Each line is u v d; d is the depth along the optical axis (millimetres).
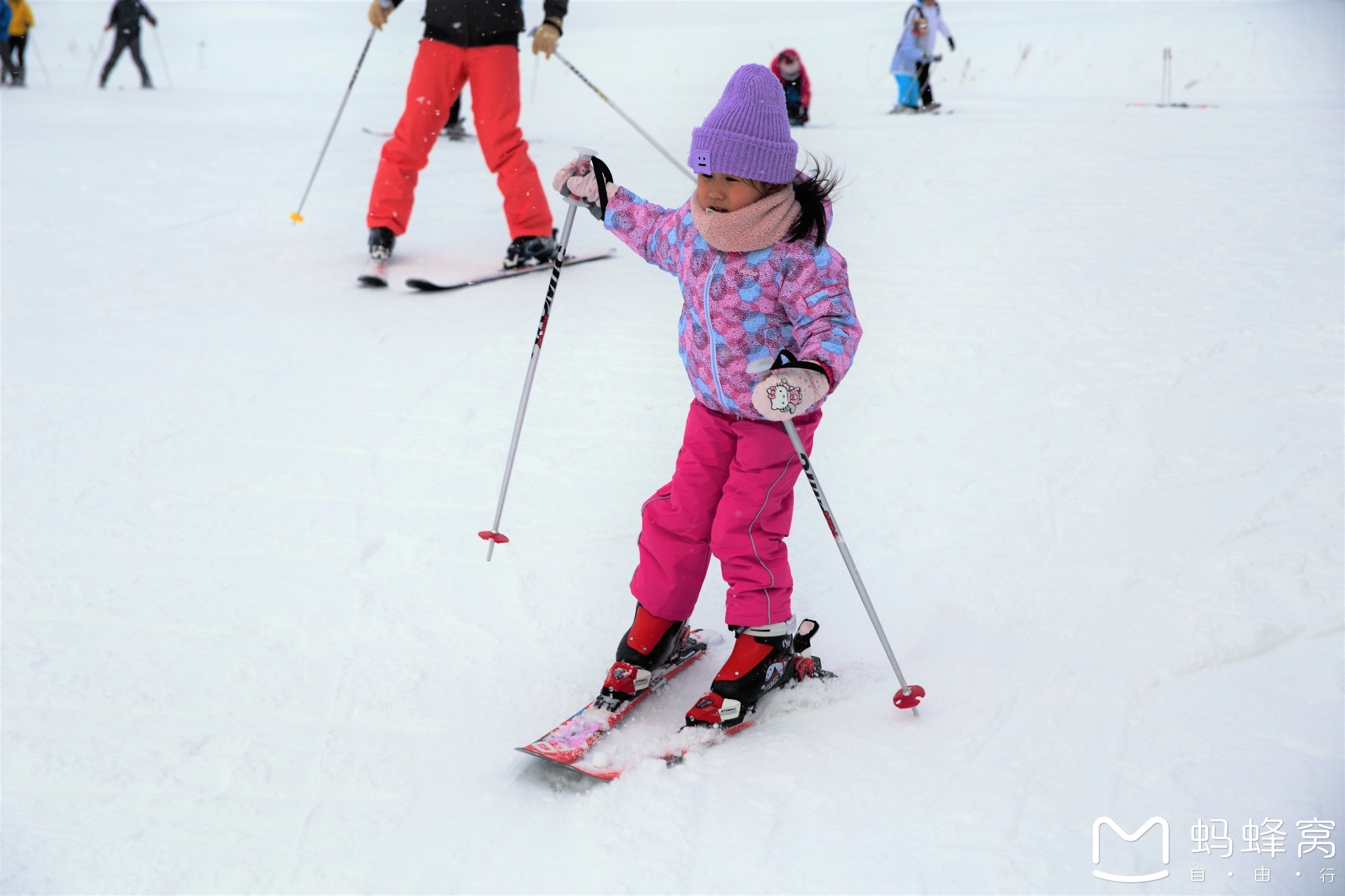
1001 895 1592
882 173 8367
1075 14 20234
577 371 4184
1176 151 8914
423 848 1767
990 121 11648
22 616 2484
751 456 2031
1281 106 12375
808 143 10156
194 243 6352
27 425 3617
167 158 9422
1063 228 6180
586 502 3104
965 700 2104
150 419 3678
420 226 6867
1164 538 2693
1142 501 2887
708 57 19953
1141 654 2223
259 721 2123
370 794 1909
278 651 2371
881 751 1961
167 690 2221
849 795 1840
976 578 2582
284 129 11547
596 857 1717
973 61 17766
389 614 2521
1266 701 2043
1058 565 2613
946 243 6008
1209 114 11602
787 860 1688
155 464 3330
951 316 4652
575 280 5578
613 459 3395
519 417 2283
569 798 1899
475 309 5055
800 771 1914
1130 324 4363
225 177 8555
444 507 3070
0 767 1980
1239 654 2199
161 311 4965
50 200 7508
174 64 21016
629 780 1907
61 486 3164
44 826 1830
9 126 11281
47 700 2182
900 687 2172
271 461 3361
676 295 5254
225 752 2029
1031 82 16594
